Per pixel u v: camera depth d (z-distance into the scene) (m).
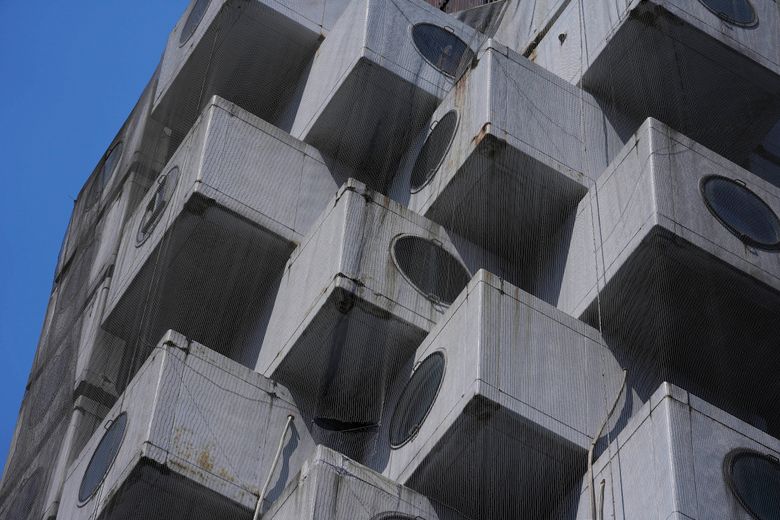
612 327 21.41
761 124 25.80
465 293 20.89
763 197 22.34
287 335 22.38
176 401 20.69
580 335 20.83
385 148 26.25
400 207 23.20
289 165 25.38
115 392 24.73
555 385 19.92
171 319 24.69
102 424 22.09
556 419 19.55
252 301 24.33
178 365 21.09
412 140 26.25
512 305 20.52
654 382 21.02
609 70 25.75
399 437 20.62
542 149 23.72
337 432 21.62
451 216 23.84
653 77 25.69
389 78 26.33
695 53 25.50
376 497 18.67
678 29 25.33
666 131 22.33
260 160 25.08
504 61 24.70
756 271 21.22
